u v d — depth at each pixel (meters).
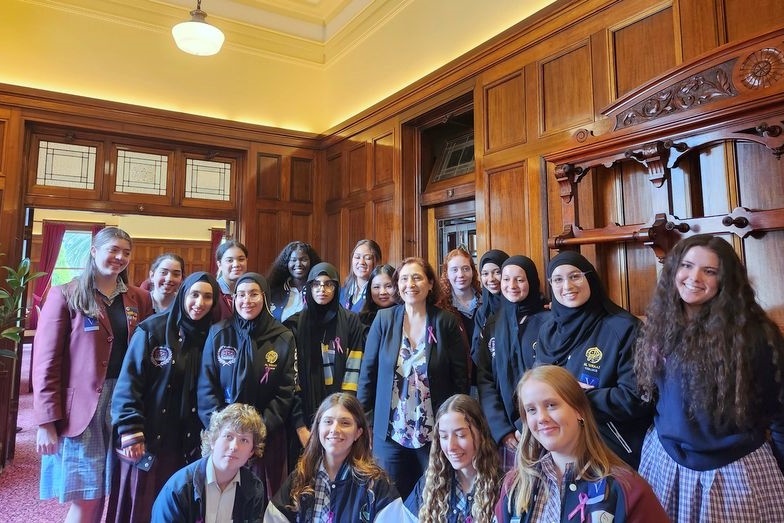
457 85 3.43
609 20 2.49
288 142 4.94
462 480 1.54
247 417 1.61
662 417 1.38
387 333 2.12
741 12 2.02
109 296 2.13
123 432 1.78
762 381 1.26
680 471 1.34
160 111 4.32
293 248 2.83
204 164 4.69
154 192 4.44
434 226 4.01
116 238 2.06
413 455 2.02
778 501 1.21
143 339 1.91
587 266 1.72
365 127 4.41
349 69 4.86
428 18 3.86
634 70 2.37
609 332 1.64
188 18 4.58
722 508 1.23
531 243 2.81
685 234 1.94
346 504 1.58
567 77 2.68
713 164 1.93
